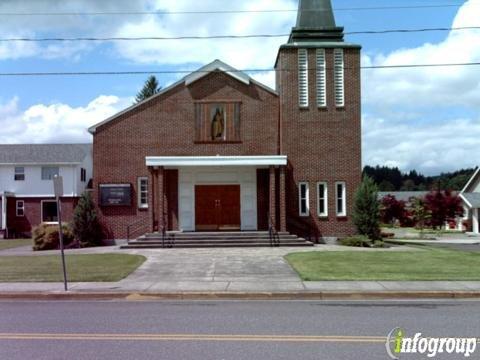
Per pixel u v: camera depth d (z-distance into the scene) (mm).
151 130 32062
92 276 17766
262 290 14875
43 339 9109
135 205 31812
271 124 32062
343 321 10625
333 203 31219
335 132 31391
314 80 31562
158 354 7992
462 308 12320
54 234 30812
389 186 148375
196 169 31828
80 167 52500
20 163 50656
